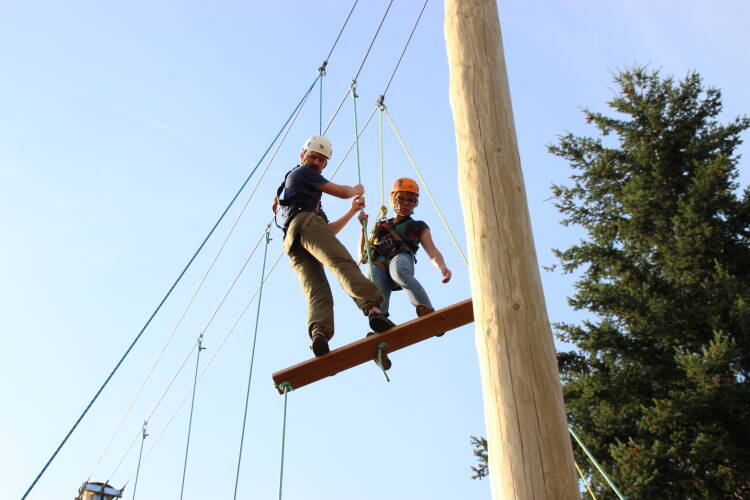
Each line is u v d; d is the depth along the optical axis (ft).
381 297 18.54
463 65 16.16
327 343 18.37
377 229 21.65
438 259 21.15
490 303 13.91
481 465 44.21
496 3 16.92
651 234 46.93
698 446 36.55
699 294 43.78
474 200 14.87
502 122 15.52
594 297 44.21
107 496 29.91
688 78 50.88
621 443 38.01
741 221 45.47
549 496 12.23
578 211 49.96
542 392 13.06
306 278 19.47
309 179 19.93
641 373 41.70
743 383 38.24
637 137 49.75
